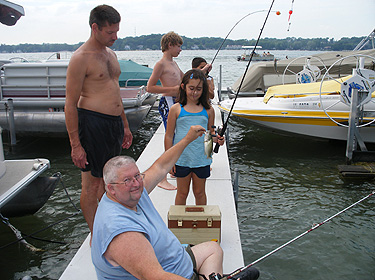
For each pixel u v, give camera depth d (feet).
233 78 75.92
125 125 10.25
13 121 23.34
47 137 26.04
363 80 19.30
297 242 12.75
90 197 8.68
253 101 25.68
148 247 5.12
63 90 22.99
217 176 14.58
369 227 13.79
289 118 22.49
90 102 8.11
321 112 22.02
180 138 9.52
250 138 26.40
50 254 12.19
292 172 19.70
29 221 14.47
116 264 5.20
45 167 12.66
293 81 33.94
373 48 37.58
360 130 22.16
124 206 5.59
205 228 8.61
